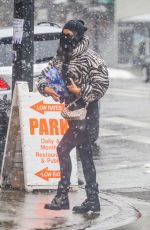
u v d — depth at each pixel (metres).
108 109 23.16
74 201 9.90
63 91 9.14
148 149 15.42
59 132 10.65
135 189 11.16
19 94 10.56
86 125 9.09
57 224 8.57
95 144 15.85
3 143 12.96
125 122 19.84
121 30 48.56
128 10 49.16
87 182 9.21
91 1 42.56
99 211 9.26
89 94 8.84
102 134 17.53
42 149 10.53
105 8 44.34
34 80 14.23
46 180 10.48
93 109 9.12
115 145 15.88
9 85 13.98
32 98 10.60
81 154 9.18
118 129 18.45
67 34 8.88
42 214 9.05
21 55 11.25
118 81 39.44
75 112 8.98
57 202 9.26
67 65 9.00
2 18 33.03
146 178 12.16
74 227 8.47
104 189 11.12
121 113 22.02
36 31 14.87
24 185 10.50
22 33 11.23
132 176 12.34
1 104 13.79
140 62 47.28
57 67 9.17
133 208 9.65
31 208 9.37
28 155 10.47
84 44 8.89
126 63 49.22
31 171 10.44
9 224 8.49
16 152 10.59
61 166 9.20
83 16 42.34
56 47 14.95
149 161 13.95
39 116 10.61
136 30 48.56
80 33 8.88
